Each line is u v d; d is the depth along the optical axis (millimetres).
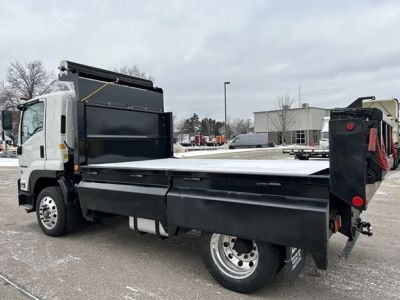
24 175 6402
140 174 4504
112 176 4895
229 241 3895
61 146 5602
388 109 14773
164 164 5289
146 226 4508
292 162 5367
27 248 5289
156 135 7098
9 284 4008
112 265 4586
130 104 6523
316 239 3139
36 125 6098
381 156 3832
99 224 6652
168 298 3650
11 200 9602
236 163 5305
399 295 3666
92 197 5070
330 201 3285
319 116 66375
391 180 12625
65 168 5648
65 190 5500
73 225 5723
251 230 3502
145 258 4848
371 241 5492
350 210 3562
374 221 6746
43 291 3822
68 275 4258
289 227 3273
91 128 5680
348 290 3799
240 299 3625
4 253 5070
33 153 6156
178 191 4125
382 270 4344
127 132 6391
